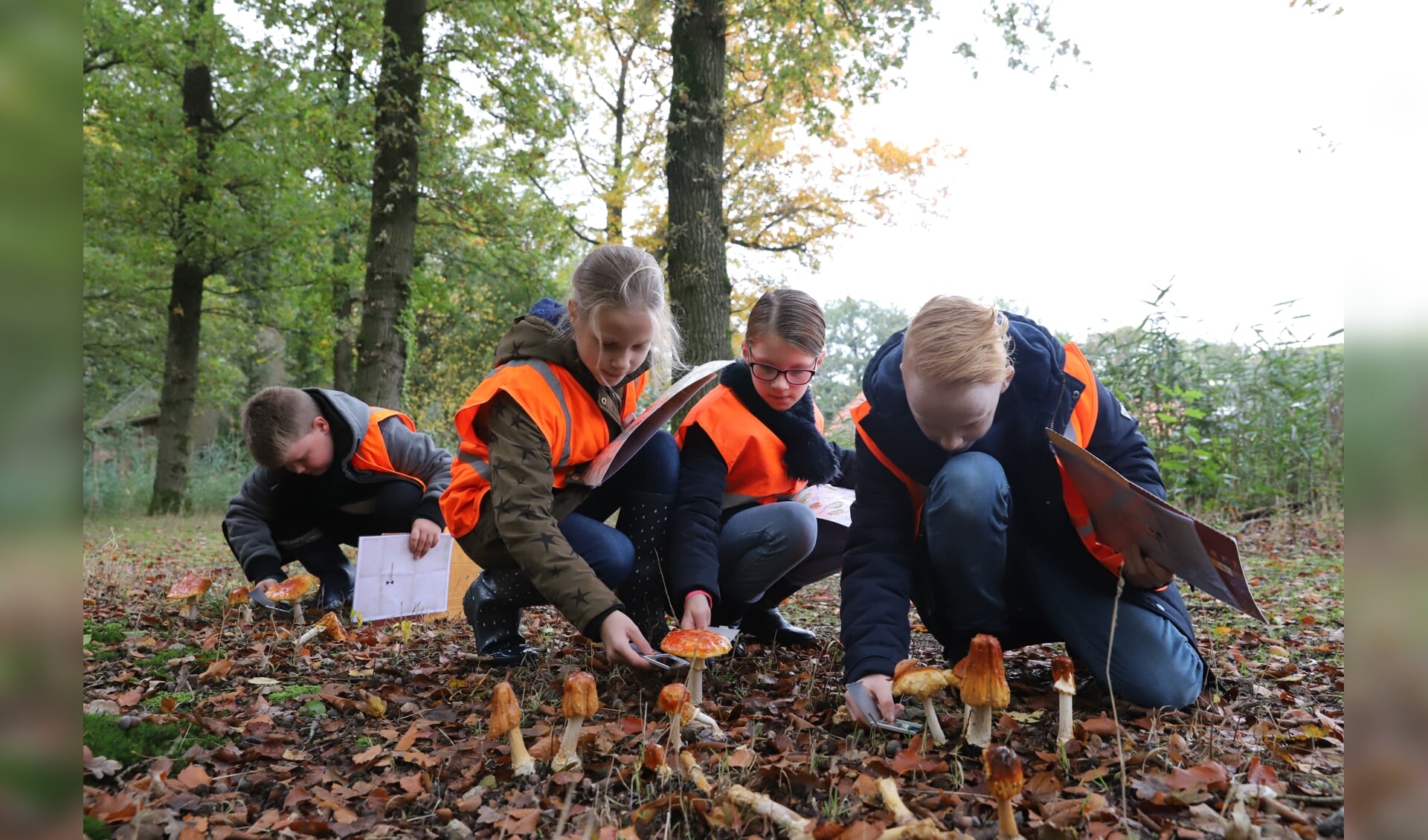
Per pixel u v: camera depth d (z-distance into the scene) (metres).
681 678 2.81
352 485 4.16
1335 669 2.92
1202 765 1.86
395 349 10.56
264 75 11.60
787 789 1.94
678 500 3.04
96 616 3.92
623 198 13.93
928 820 1.60
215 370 18.27
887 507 2.56
